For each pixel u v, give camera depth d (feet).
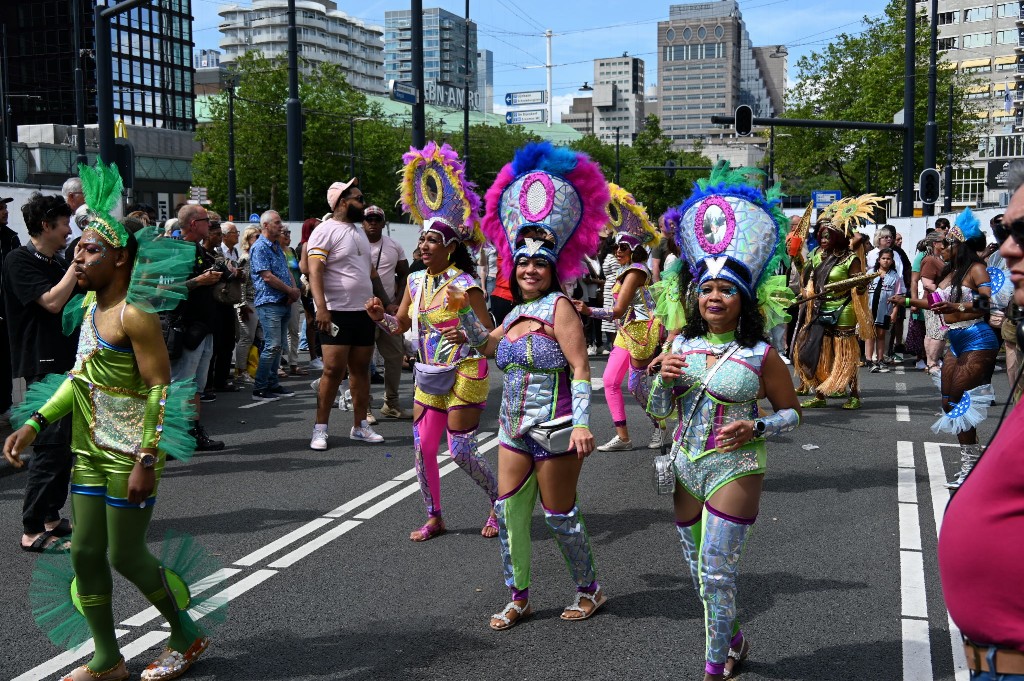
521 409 14.32
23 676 13.05
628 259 26.09
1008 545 7.20
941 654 13.62
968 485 7.61
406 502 21.89
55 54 256.32
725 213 12.41
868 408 34.14
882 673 13.01
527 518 14.70
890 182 163.84
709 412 12.34
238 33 582.35
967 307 19.90
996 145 274.57
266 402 35.99
